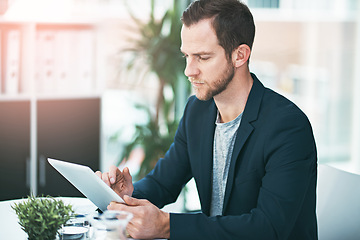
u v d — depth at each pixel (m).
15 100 3.09
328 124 4.41
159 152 3.55
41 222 1.41
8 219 1.75
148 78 3.74
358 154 4.49
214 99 1.75
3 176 3.12
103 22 3.28
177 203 3.82
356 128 4.47
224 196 1.75
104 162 3.73
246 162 1.70
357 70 4.39
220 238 1.52
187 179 1.99
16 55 3.08
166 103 3.56
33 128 3.15
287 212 1.53
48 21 3.07
